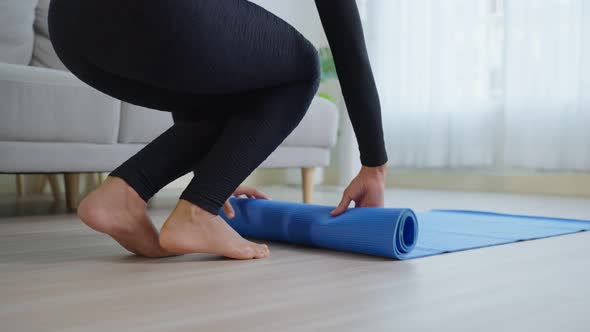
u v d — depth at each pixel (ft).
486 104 12.67
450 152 13.33
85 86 6.87
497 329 2.29
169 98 3.79
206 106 3.90
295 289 3.00
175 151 3.89
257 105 3.78
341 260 3.91
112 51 3.31
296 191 13.33
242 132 3.71
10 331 2.21
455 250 4.28
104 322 2.34
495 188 13.01
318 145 9.16
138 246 3.85
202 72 3.37
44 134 6.58
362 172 4.21
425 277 3.33
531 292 2.94
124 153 7.34
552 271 3.51
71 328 2.26
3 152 6.34
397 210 3.92
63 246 4.51
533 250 4.35
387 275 3.38
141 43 3.20
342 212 4.24
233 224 4.97
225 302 2.70
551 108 11.48
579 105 11.04
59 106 6.66
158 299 2.75
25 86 6.41
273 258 3.98
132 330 2.23
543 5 11.55
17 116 6.36
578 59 11.12
